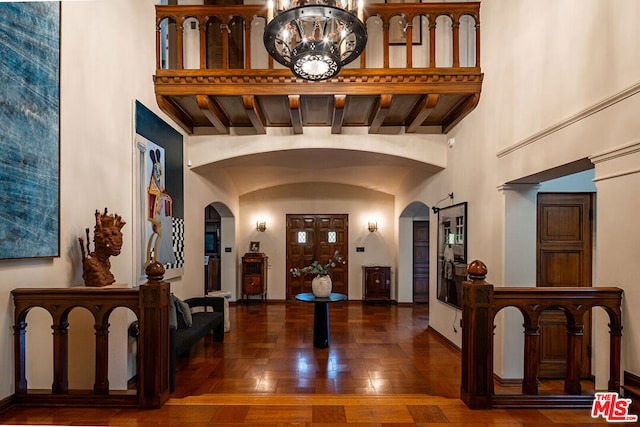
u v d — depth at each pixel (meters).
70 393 2.26
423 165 5.78
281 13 2.23
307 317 7.30
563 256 3.95
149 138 4.11
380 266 8.91
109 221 2.90
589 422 2.04
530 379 2.29
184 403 2.29
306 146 5.47
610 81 2.38
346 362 4.59
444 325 5.56
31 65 2.32
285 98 4.44
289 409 2.23
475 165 4.47
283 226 9.20
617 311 2.26
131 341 3.62
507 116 3.72
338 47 2.51
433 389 3.76
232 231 8.66
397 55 5.72
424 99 4.43
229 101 4.53
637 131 2.15
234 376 4.10
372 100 4.55
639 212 2.13
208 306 5.97
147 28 4.12
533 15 3.27
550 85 3.03
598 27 2.49
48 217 2.46
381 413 2.18
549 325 4.09
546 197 3.98
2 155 2.09
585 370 4.01
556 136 2.93
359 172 7.91
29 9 2.30
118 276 3.46
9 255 2.13
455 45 4.36
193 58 5.55
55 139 2.54
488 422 2.06
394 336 5.88
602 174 2.43
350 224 9.19
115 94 3.43
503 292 2.26
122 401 2.22
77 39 2.85
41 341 2.49
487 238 4.16
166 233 4.53
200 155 5.50
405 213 8.34
